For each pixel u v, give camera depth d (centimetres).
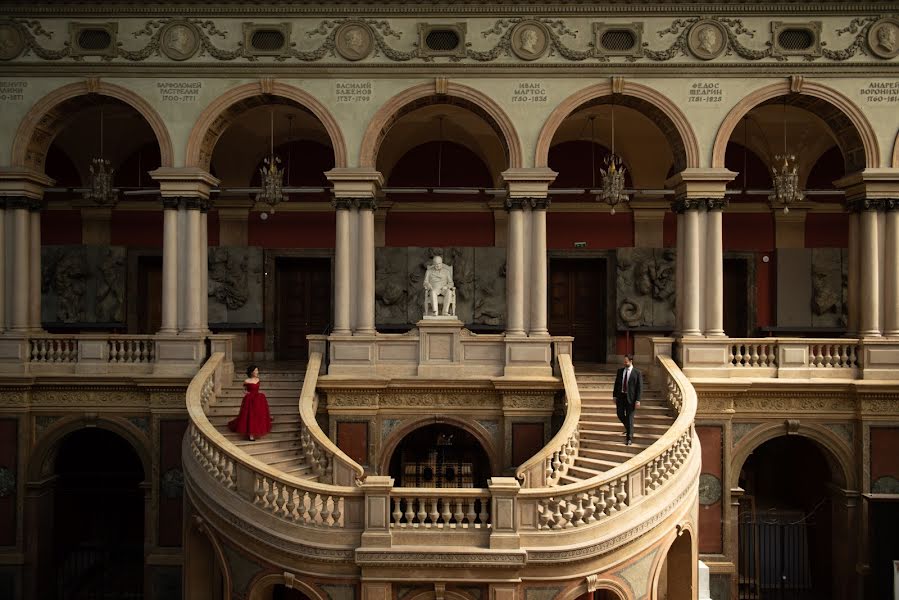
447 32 1709
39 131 1741
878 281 1683
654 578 1295
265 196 1770
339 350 1697
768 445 2083
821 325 2198
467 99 1706
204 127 1708
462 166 2261
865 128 1673
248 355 2231
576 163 2264
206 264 1781
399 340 1709
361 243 1719
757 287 2239
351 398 1669
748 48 1675
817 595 1778
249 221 2261
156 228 2252
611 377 1734
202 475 1342
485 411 1689
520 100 1703
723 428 1636
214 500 1296
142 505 2078
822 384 1623
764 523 1725
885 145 1673
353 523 1195
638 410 1602
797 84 1670
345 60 1700
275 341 2252
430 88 1705
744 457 1659
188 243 1720
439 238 2255
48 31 1697
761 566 1847
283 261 2294
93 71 1702
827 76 1673
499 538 1159
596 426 1551
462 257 2202
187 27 1700
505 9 1688
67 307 2173
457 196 2261
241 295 2198
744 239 2248
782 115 2048
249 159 2248
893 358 1648
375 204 1755
